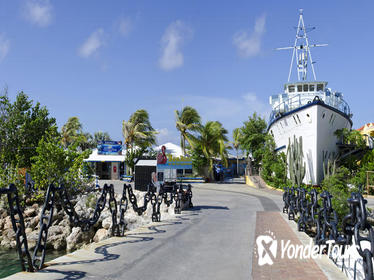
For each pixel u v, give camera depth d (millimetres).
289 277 4961
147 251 6602
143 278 4867
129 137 46688
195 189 31172
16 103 22953
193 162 40781
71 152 20516
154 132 47406
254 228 9914
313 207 7387
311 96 30625
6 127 22188
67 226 15016
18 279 4410
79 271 4984
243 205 18438
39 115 23562
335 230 5742
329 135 27266
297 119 27922
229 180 47062
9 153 21781
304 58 34406
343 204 11375
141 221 13344
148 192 10711
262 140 42781
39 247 5020
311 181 25953
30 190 19844
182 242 7617
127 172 42219
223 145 40750
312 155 26250
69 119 58719
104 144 44906
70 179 19844
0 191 4246
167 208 14594
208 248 7035
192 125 40094
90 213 16547
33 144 22453
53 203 5289
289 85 31828
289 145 28641
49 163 19219
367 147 29594
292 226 10383
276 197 24547
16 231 4617
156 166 24484
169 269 5383
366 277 3137
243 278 4961
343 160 28484
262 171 37906
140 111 46938
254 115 44875
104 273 4988
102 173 44000
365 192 23203
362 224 3350
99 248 6773
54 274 4742
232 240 7961
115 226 8172
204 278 4957
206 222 11164
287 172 30656
